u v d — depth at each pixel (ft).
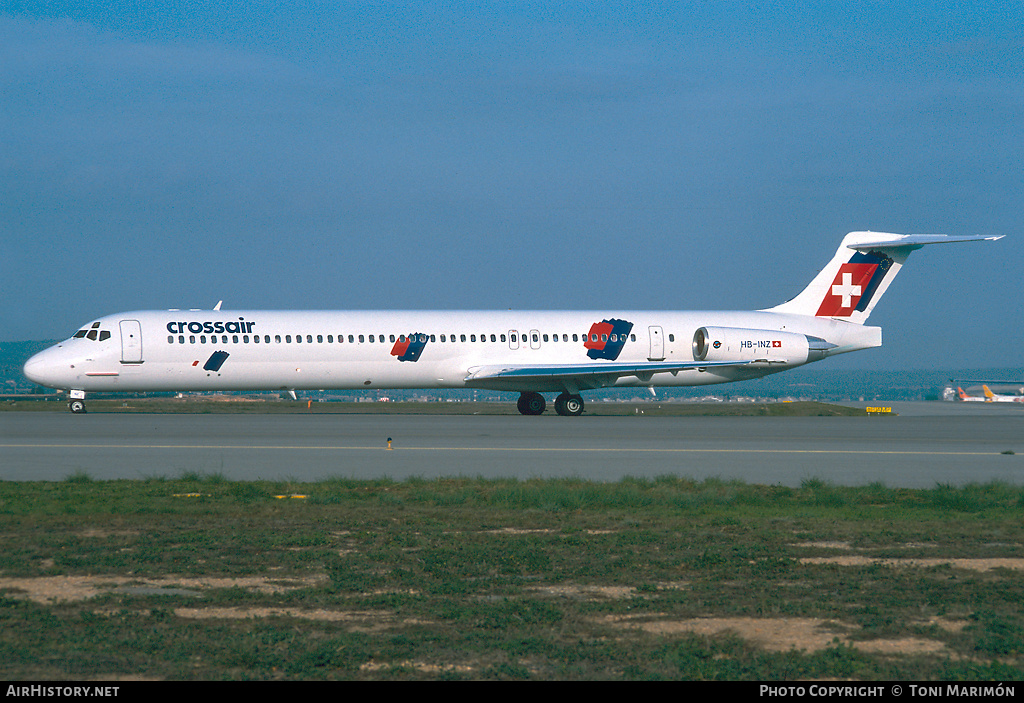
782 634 77.56
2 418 351.25
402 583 93.97
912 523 131.44
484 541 115.85
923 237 410.52
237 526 125.29
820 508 147.84
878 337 425.28
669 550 111.14
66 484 166.91
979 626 79.92
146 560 103.40
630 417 392.27
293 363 368.89
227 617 80.94
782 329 414.21
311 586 92.48
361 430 301.02
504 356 387.55
